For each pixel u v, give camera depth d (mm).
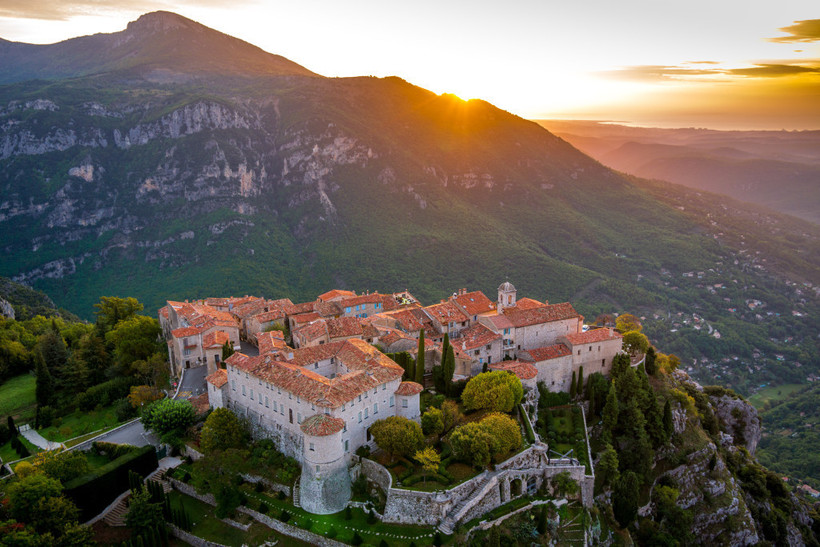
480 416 128125
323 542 99375
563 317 162375
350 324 154625
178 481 116875
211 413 120812
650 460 141375
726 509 149875
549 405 146125
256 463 113562
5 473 117062
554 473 120250
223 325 157750
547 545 109375
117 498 112812
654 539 130750
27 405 151375
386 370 120375
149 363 154250
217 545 103000
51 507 97250
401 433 108375
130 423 135750
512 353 155000
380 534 100250
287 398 111938
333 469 104750
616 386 149750
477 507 107500
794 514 181500
